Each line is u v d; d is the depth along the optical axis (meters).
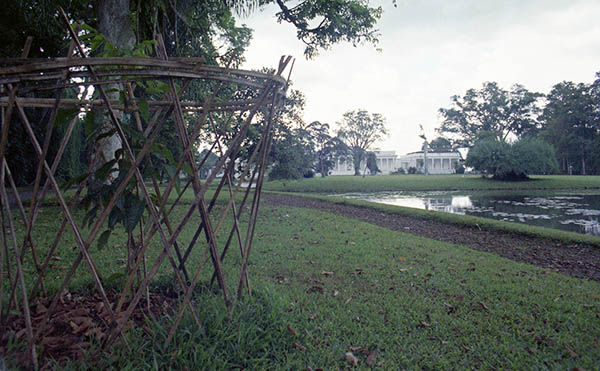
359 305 2.65
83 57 1.27
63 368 1.43
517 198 18.47
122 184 1.49
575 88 44.75
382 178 35.03
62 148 1.62
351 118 52.81
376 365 1.89
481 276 3.54
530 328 2.37
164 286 2.48
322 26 9.45
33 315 1.92
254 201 2.12
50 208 6.70
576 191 23.73
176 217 6.50
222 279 1.96
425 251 4.67
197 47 8.76
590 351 2.09
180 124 1.77
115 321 1.56
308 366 1.80
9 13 8.23
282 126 15.97
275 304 2.22
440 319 2.47
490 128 49.84
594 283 3.52
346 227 6.59
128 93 1.86
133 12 7.25
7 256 1.75
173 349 1.65
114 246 4.15
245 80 1.79
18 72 1.17
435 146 68.00
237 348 1.74
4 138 1.33
